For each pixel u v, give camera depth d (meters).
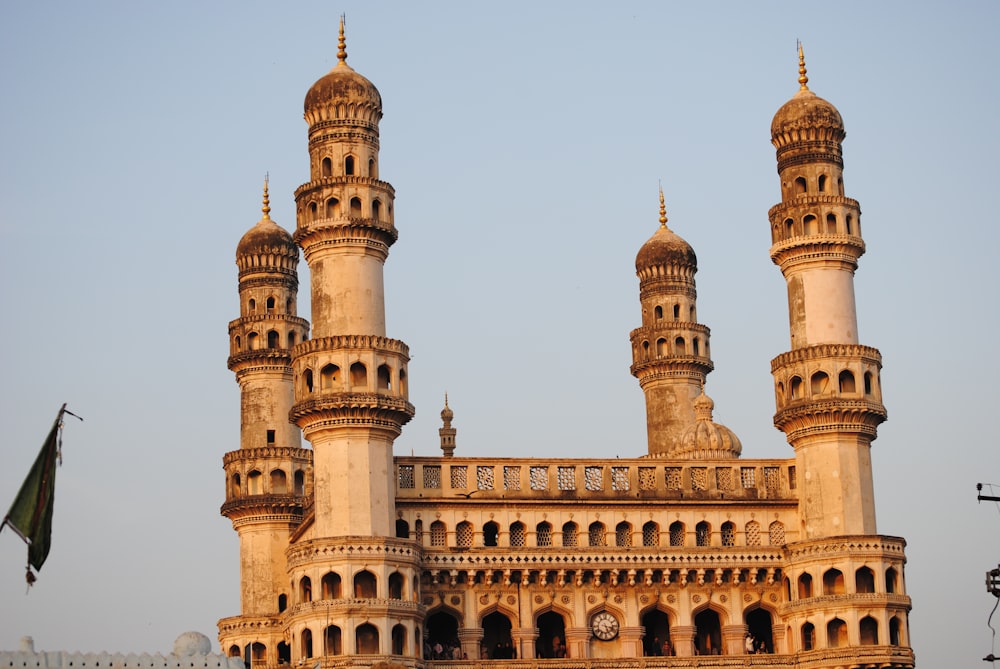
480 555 101.00
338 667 93.25
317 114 103.75
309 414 98.69
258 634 113.94
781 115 110.31
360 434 98.38
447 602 100.94
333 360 98.88
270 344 120.31
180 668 76.00
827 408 103.62
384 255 102.88
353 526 97.06
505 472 103.81
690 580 104.75
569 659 100.56
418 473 102.25
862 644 100.50
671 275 124.94
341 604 94.69
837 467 103.75
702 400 117.12
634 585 103.94
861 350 105.31
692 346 123.38
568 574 102.62
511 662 99.44
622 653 103.06
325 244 101.38
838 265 107.06
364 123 103.88
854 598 100.88
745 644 104.31
